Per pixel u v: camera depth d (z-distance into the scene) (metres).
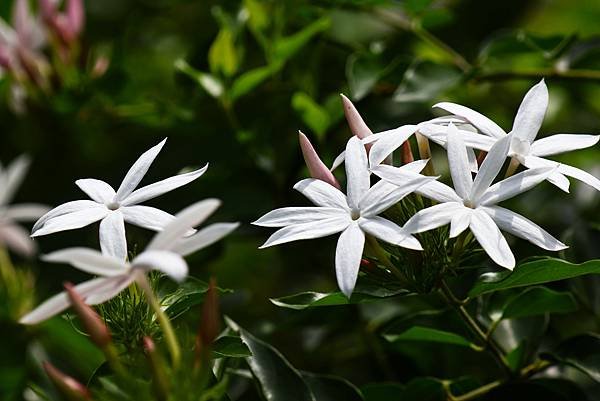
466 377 0.56
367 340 0.63
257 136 0.66
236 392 0.60
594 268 0.51
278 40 0.66
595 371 0.55
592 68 0.67
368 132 0.53
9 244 0.67
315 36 0.68
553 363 0.56
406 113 0.66
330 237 0.66
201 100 0.68
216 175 0.66
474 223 0.50
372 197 0.50
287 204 0.65
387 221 0.50
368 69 0.64
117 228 0.50
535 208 0.68
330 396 0.55
